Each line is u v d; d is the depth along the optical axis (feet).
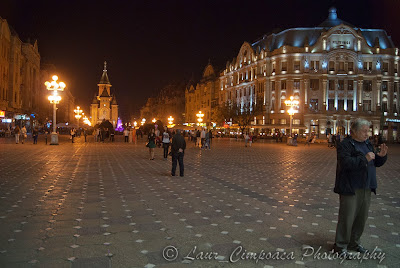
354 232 15.84
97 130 151.12
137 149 92.89
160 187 33.14
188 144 133.28
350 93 215.51
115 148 95.86
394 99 222.07
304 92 213.25
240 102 262.47
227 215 22.65
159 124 173.47
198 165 53.98
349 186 14.88
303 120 212.43
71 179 37.32
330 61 216.13
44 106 287.89
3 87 167.02
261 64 234.17
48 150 81.15
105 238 17.63
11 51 180.34
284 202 27.02
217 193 30.37
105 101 522.88
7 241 17.01
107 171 44.65
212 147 111.86
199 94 332.60
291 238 18.04
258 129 229.45
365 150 15.23
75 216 21.93
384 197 29.81
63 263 14.35
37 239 17.35
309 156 79.36
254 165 55.26
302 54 214.28
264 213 23.32
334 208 25.11
